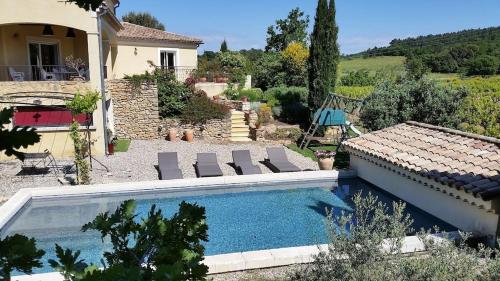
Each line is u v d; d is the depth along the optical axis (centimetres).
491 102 1691
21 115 1669
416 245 807
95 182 1374
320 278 534
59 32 1998
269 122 2558
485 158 1062
